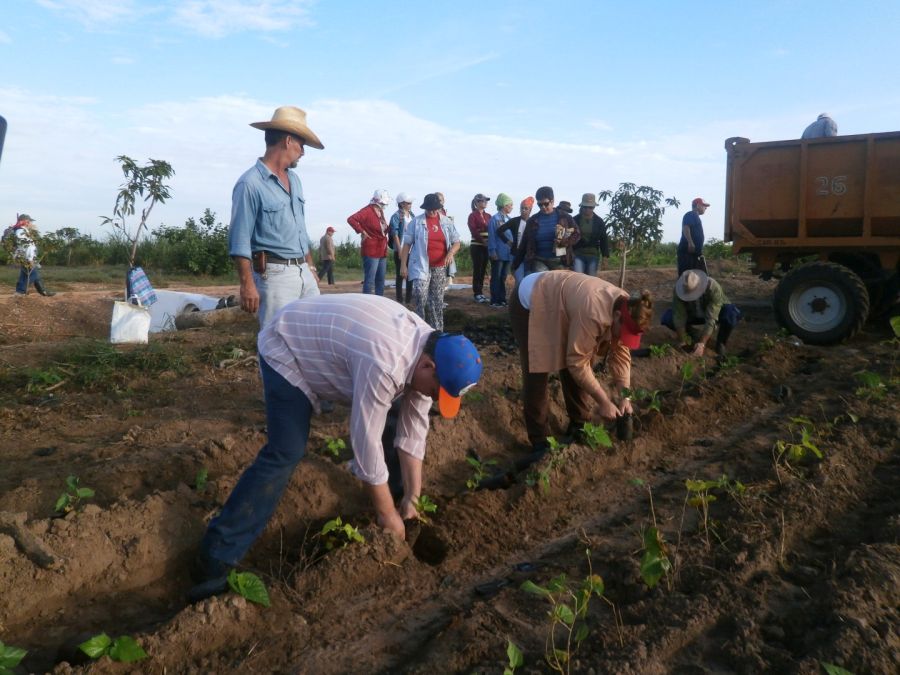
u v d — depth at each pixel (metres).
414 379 3.28
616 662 2.84
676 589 3.48
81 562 3.51
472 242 13.61
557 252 9.74
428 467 5.20
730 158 10.16
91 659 2.85
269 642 3.14
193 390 6.92
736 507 4.31
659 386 7.40
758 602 3.27
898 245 9.42
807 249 10.10
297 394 3.43
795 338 9.33
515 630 3.18
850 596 3.17
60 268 24.88
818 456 4.82
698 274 8.19
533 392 5.33
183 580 3.71
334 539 3.95
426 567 3.80
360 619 3.36
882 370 7.60
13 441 5.36
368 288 11.14
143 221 9.45
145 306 9.39
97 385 6.98
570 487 4.87
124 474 4.59
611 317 4.43
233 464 4.91
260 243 5.25
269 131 5.22
